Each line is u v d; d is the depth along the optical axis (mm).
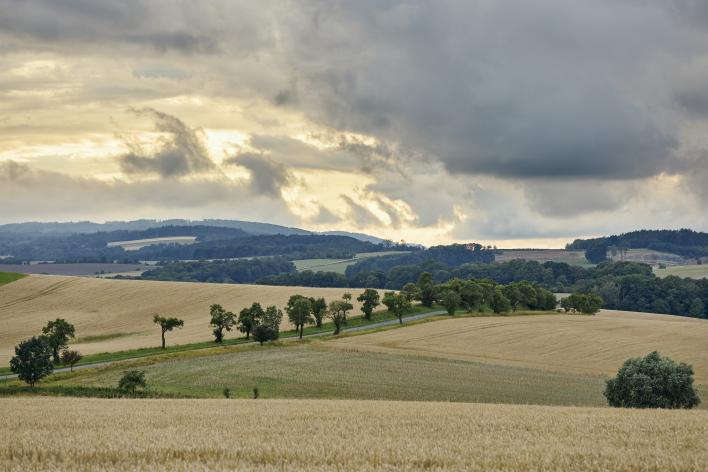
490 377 79062
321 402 51125
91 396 64938
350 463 25625
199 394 66625
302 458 26594
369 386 71750
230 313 113000
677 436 32438
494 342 109188
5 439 30156
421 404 49312
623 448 29312
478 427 34844
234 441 29781
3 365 92750
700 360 94250
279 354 93250
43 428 34188
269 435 31578
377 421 36719
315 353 94188
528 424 35938
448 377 78000
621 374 58844
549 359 97062
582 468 25797
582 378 81812
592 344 106875
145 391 66812
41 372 70625
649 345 105062
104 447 28125
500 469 25594
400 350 100312
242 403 49281
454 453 27750
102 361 93250
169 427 33969
